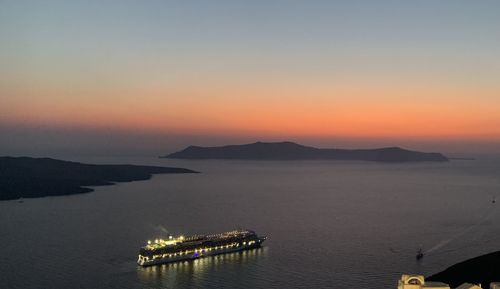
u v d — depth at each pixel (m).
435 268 189.00
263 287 166.62
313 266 192.50
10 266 186.88
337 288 165.00
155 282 172.50
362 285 167.62
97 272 182.38
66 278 174.12
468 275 156.38
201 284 170.62
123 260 199.25
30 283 167.25
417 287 101.12
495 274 155.12
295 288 165.62
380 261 199.50
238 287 167.00
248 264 196.12
